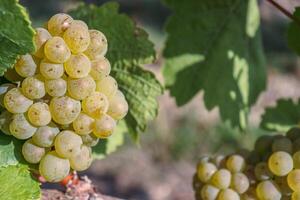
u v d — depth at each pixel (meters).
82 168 0.59
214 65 0.98
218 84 0.99
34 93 0.56
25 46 0.53
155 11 3.75
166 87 0.97
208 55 0.98
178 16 0.97
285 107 0.96
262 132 2.85
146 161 2.85
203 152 2.91
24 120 0.57
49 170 0.58
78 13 0.75
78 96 0.56
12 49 0.53
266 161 0.71
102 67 0.57
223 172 0.72
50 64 0.55
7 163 0.59
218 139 2.89
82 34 0.56
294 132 0.72
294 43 0.85
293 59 3.55
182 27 0.97
